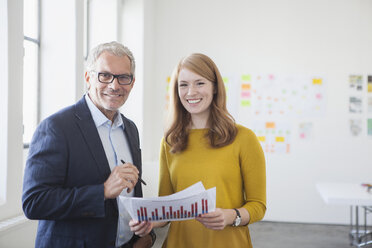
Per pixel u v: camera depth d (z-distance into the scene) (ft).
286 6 16.39
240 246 5.01
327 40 16.22
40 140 4.42
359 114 16.11
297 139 16.37
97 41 13.66
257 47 16.53
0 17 6.55
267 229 15.24
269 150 16.48
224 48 16.66
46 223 4.64
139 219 4.33
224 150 5.16
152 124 16.84
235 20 16.61
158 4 16.92
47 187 4.25
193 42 16.80
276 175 16.44
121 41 14.53
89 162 4.60
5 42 6.57
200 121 5.42
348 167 16.15
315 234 14.62
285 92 16.42
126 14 14.49
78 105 4.91
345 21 16.14
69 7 9.14
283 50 16.42
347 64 16.15
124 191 5.16
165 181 5.58
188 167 5.20
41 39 9.18
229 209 4.84
